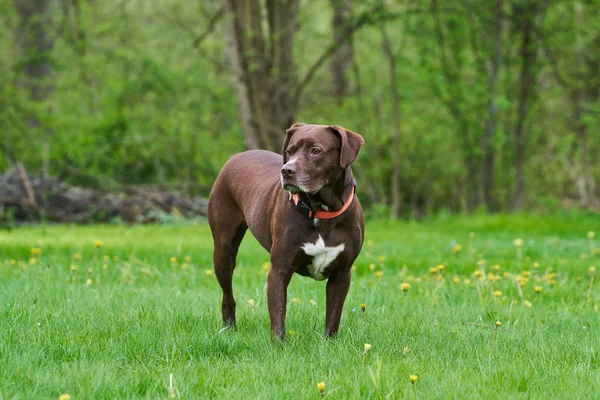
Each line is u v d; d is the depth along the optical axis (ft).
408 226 52.54
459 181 78.23
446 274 28.48
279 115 58.08
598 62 69.77
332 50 59.93
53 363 14.58
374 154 71.00
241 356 15.85
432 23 62.85
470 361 15.52
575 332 18.70
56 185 57.00
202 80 70.85
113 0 79.56
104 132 68.18
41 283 23.86
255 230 17.98
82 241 37.68
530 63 64.39
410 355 15.85
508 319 20.08
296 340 16.60
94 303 20.71
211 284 25.68
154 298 21.77
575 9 64.59
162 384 13.39
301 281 25.46
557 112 75.20
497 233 46.32
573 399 13.07
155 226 51.08
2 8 74.95
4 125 67.67
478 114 67.92
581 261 32.32
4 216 51.78
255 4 55.16
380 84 69.67
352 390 13.21
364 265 29.94
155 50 74.95
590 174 73.97
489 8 62.34
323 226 16.35
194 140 69.00
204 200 59.88
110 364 14.57
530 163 79.30
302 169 15.88
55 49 79.36
